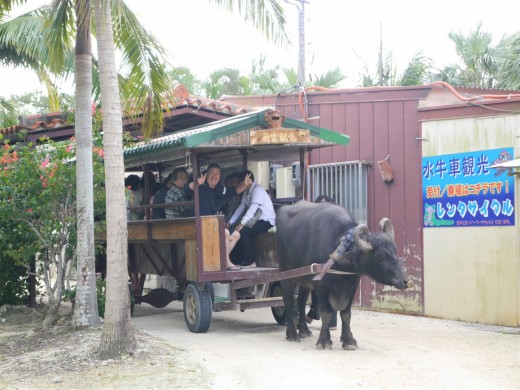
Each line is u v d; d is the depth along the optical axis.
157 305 11.70
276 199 11.23
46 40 10.73
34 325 11.39
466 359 7.97
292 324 9.41
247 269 10.05
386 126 12.56
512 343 9.05
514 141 10.63
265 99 14.70
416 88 12.12
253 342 9.27
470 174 11.19
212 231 9.74
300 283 9.30
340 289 8.60
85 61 9.95
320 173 13.63
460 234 11.31
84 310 10.02
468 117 11.26
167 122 13.59
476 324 10.91
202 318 9.94
